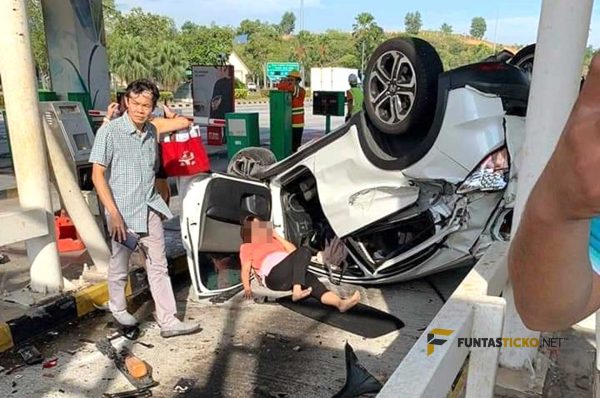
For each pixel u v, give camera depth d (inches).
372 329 146.3
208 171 165.0
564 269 25.7
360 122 155.0
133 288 166.2
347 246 166.1
